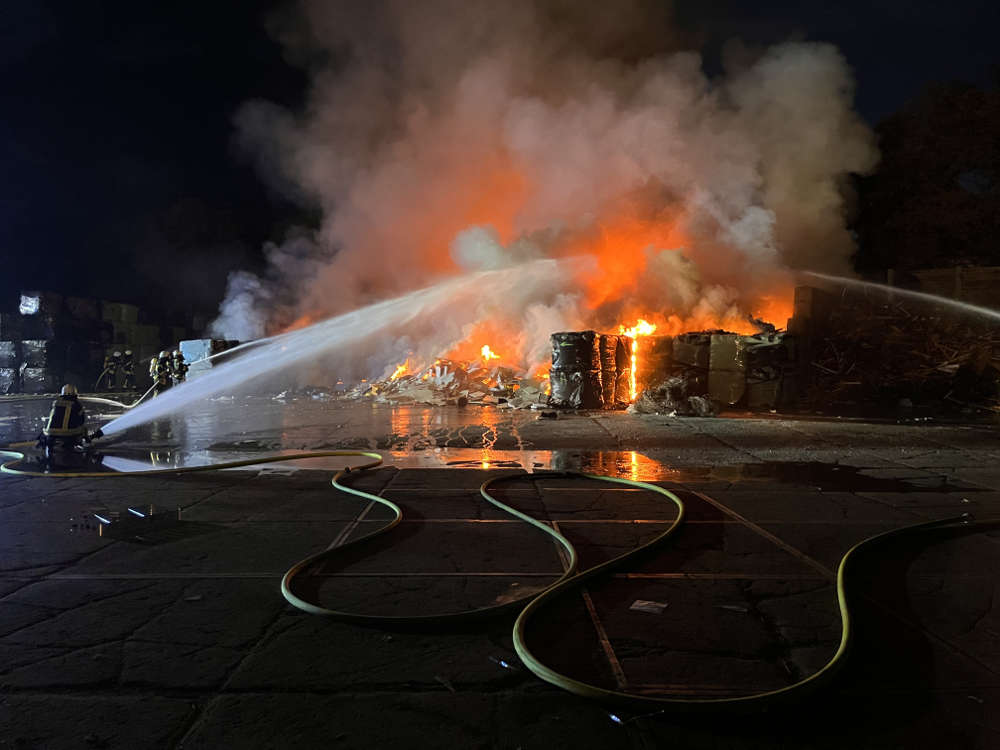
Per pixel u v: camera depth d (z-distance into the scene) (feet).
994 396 52.44
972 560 14.02
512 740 7.47
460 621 10.50
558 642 9.92
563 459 26.35
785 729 7.77
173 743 7.32
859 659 9.49
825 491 20.53
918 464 25.46
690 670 9.09
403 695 8.38
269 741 7.38
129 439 32.37
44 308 70.08
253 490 20.38
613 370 48.39
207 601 11.37
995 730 7.79
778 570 13.25
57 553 13.94
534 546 14.71
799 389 50.98
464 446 29.89
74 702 8.16
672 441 31.48
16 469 24.25
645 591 12.05
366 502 18.81
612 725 7.79
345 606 11.17
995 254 75.56
